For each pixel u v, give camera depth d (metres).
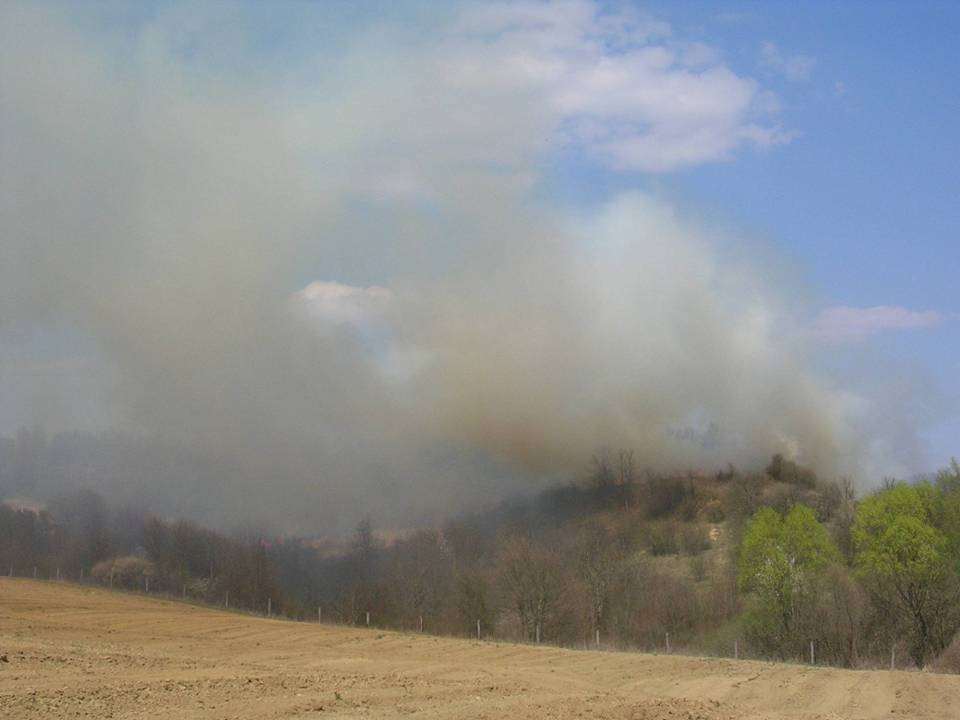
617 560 91.12
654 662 46.91
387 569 101.31
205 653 41.53
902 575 62.84
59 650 32.88
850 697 35.81
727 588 82.56
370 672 35.25
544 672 40.62
